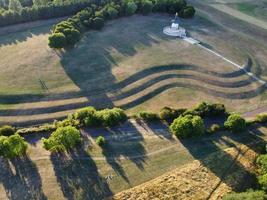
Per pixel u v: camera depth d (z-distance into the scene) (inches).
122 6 5196.9
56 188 2785.4
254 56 4736.7
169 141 3280.0
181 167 3024.1
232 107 3873.0
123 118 3447.3
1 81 3814.0
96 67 4165.8
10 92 3700.8
